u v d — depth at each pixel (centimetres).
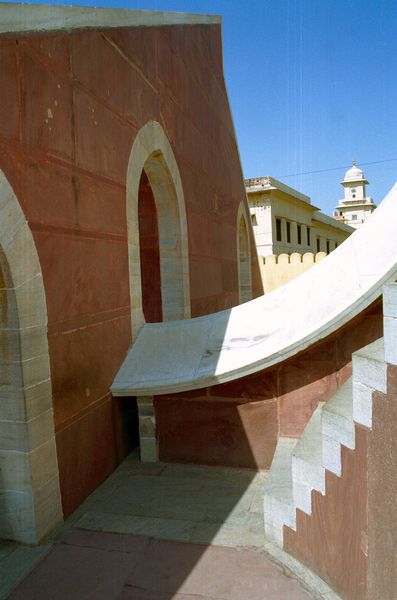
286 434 379
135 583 248
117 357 413
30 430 278
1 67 260
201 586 244
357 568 215
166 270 626
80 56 360
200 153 761
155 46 552
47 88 310
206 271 780
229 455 391
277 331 387
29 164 285
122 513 322
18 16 277
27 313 277
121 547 282
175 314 625
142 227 633
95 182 379
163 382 389
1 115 259
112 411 397
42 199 299
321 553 242
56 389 310
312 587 239
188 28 713
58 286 316
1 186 256
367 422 204
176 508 327
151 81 532
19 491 282
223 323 440
